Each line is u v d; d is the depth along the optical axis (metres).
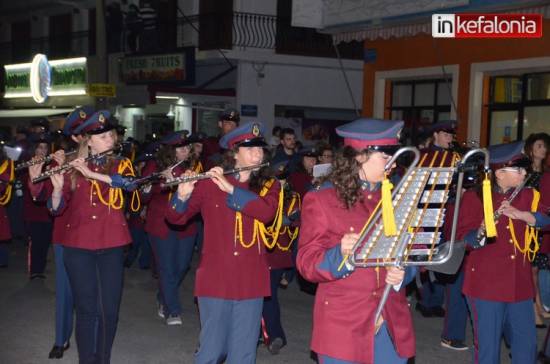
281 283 10.39
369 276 4.00
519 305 5.56
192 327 8.17
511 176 5.55
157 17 22.55
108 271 5.98
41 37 29.00
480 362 5.63
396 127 3.93
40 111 26.58
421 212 3.59
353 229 3.97
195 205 5.22
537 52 12.29
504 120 13.23
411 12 12.55
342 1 13.75
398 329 4.05
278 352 7.23
